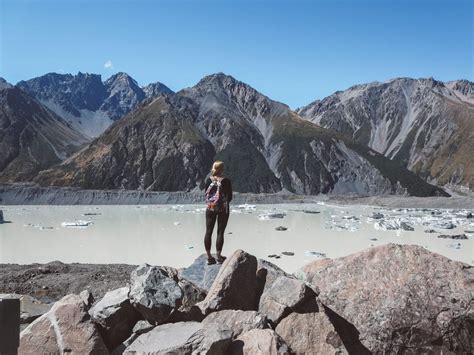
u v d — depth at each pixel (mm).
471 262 38438
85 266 30547
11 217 81312
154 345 7562
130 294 8477
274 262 36969
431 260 9406
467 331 8664
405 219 78312
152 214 90750
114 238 53438
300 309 8750
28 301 12055
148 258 40000
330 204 136500
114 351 7988
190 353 7418
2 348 5145
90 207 113438
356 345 8781
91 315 8547
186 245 47938
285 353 7664
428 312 8812
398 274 9344
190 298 9664
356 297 9266
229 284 9289
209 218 11148
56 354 7812
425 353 8656
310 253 41281
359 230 62062
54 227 65125
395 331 8773
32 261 38625
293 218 82438
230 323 8547
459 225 71562
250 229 62562
